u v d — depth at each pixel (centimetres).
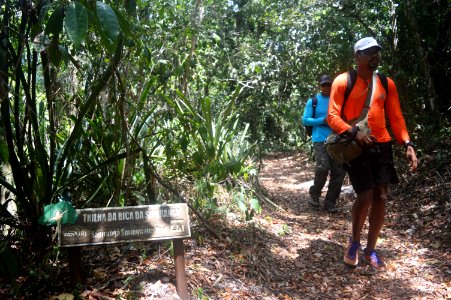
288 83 1296
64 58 254
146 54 327
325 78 584
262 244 411
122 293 278
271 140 1795
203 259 347
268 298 315
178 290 279
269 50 1140
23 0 265
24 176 299
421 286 345
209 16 765
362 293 337
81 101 378
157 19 485
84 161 365
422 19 776
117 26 203
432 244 425
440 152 605
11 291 274
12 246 329
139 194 381
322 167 580
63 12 215
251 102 1273
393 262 395
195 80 662
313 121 584
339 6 912
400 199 579
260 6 1230
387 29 862
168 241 344
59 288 281
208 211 414
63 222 260
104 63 364
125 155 330
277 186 823
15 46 322
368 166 363
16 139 313
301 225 507
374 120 365
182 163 456
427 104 763
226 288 314
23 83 288
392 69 778
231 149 614
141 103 374
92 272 300
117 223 268
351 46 979
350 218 544
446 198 516
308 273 369
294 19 1048
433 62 792
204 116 528
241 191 493
